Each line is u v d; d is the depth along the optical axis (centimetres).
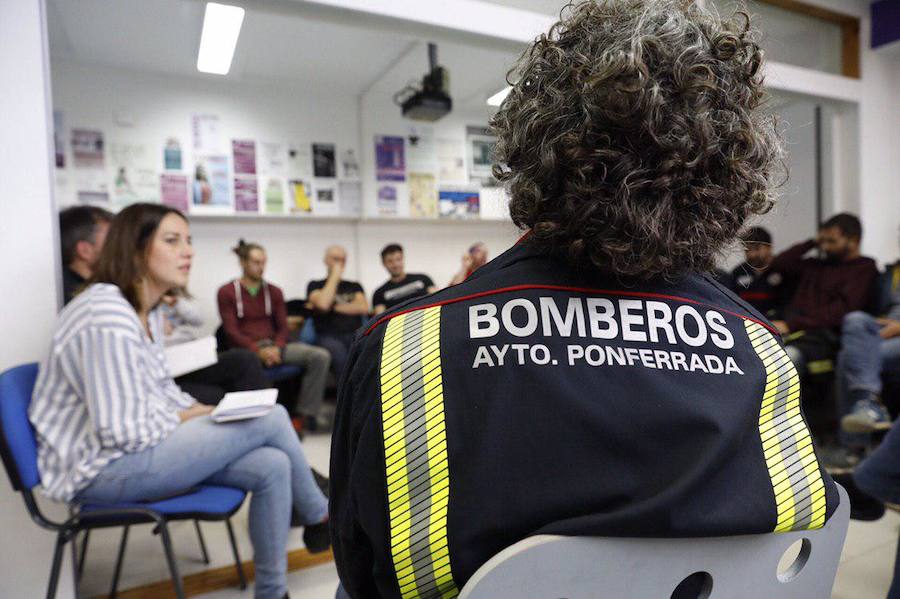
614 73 37
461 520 37
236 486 131
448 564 37
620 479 36
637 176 38
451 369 40
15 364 136
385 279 450
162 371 147
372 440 40
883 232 338
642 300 42
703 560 40
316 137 414
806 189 366
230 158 386
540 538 35
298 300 392
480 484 37
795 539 43
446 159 453
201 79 374
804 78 297
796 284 297
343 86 405
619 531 35
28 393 121
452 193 456
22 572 135
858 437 231
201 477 123
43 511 136
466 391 39
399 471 39
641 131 38
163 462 117
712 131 39
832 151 341
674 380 39
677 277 43
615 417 37
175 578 115
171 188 369
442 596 39
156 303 148
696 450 36
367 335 44
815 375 257
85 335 114
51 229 139
